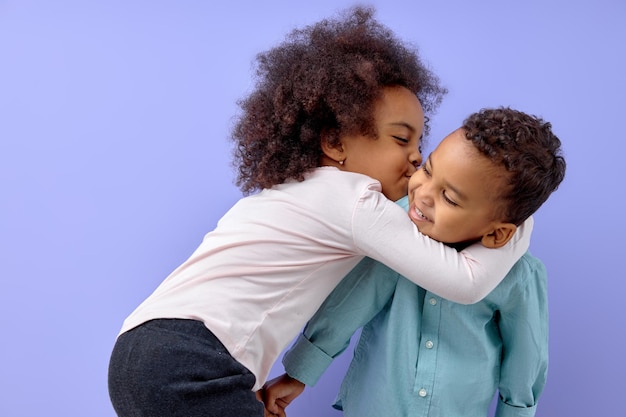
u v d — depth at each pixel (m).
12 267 1.50
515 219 0.86
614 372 1.36
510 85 1.53
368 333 1.06
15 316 1.48
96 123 1.61
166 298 0.92
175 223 1.51
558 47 1.57
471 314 0.95
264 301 0.92
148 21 1.73
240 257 0.93
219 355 0.87
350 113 0.95
